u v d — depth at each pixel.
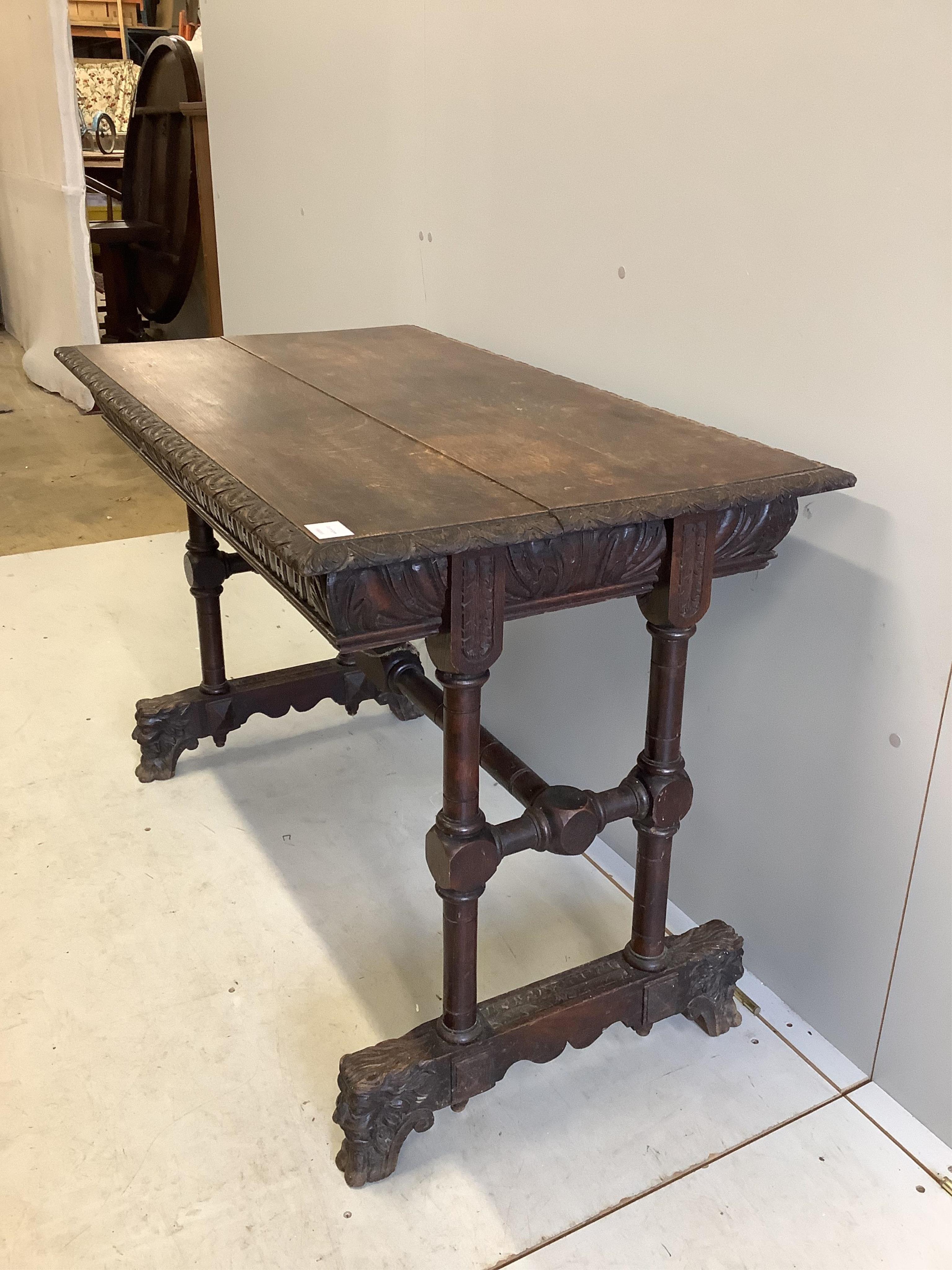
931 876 1.27
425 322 2.11
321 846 1.88
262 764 2.12
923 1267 1.18
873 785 1.33
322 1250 1.18
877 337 1.20
